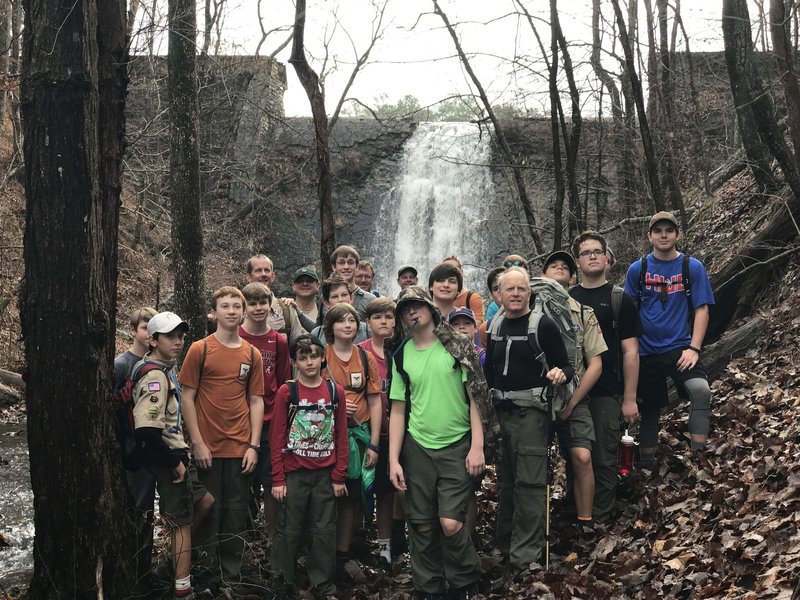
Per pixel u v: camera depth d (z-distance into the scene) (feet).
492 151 78.13
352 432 18.58
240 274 74.84
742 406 22.25
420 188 80.79
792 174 29.78
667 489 19.12
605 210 57.98
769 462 17.57
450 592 16.63
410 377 16.85
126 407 16.46
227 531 17.89
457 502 16.37
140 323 18.81
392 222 81.05
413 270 27.25
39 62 15.39
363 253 80.79
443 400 16.65
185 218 25.52
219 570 17.87
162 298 65.16
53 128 15.35
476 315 22.95
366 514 18.39
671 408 25.58
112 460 16.06
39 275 15.42
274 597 17.28
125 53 17.42
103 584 15.72
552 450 25.80
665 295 20.42
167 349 16.46
